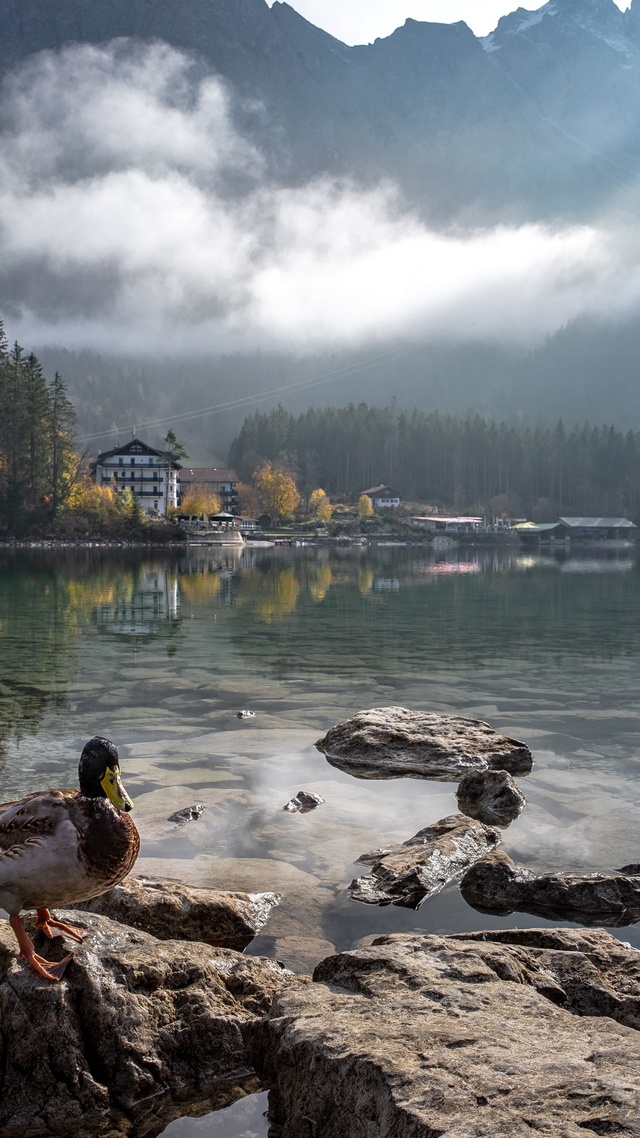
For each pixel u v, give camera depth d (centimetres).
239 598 4941
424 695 2031
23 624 3491
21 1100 531
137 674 2289
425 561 11975
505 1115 400
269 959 675
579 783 1333
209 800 1207
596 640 3117
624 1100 404
